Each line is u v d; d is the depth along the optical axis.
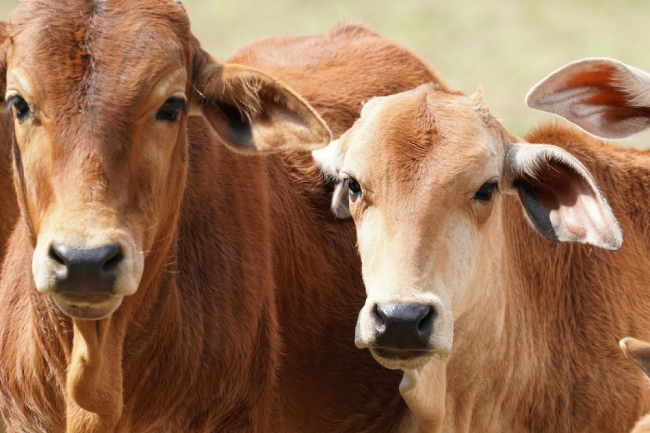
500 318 11.91
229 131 10.34
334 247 12.96
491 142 10.90
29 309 10.88
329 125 13.33
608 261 13.13
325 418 12.84
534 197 11.34
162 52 9.52
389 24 37.81
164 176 9.66
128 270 8.76
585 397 12.83
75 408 10.29
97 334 9.71
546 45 34.97
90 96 9.14
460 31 37.03
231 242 11.29
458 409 12.04
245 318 11.20
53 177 9.01
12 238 11.85
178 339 10.66
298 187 12.90
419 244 10.16
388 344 9.83
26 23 9.44
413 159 10.48
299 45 15.26
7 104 9.81
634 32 36.69
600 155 13.71
